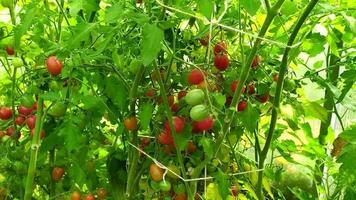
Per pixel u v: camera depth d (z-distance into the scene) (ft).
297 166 4.15
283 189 4.33
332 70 4.34
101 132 3.61
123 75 3.30
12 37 3.57
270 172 3.75
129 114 3.21
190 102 2.89
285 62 3.06
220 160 3.37
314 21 3.36
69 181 3.91
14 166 3.61
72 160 3.48
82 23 2.93
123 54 3.15
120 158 3.54
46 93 3.15
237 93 2.96
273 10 2.76
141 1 3.08
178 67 3.38
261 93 3.36
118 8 2.72
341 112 5.67
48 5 3.57
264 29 2.82
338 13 3.31
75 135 3.15
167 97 3.16
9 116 3.81
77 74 3.21
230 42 3.51
